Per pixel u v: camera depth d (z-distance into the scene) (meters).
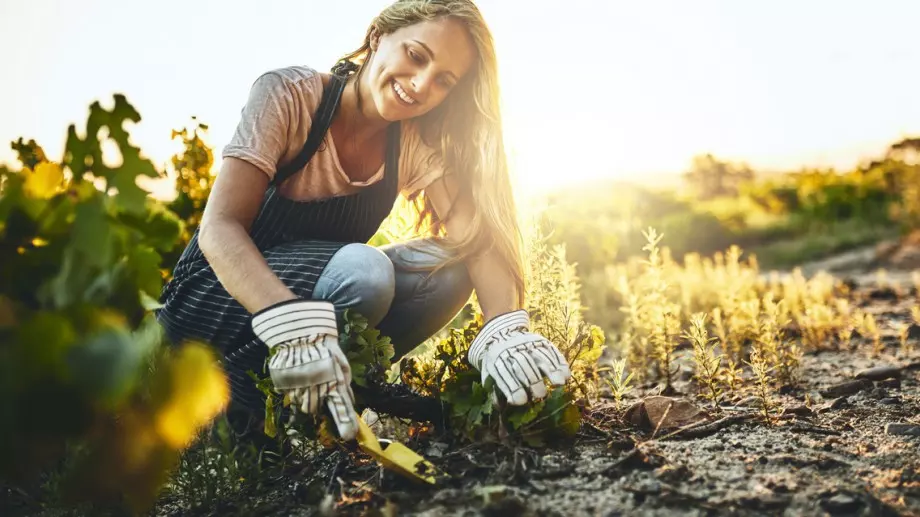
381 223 2.60
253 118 2.13
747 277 5.34
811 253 11.73
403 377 2.47
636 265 6.93
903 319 4.72
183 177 3.28
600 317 5.01
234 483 2.11
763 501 1.79
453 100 2.43
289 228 2.36
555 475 1.96
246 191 2.09
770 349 3.14
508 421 2.13
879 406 2.71
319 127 2.23
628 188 14.77
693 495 1.84
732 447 2.21
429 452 2.17
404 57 2.16
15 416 1.33
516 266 2.49
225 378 2.41
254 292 1.96
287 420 2.20
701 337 2.73
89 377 1.33
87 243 1.48
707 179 24.62
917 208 11.62
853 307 5.30
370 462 2.17
